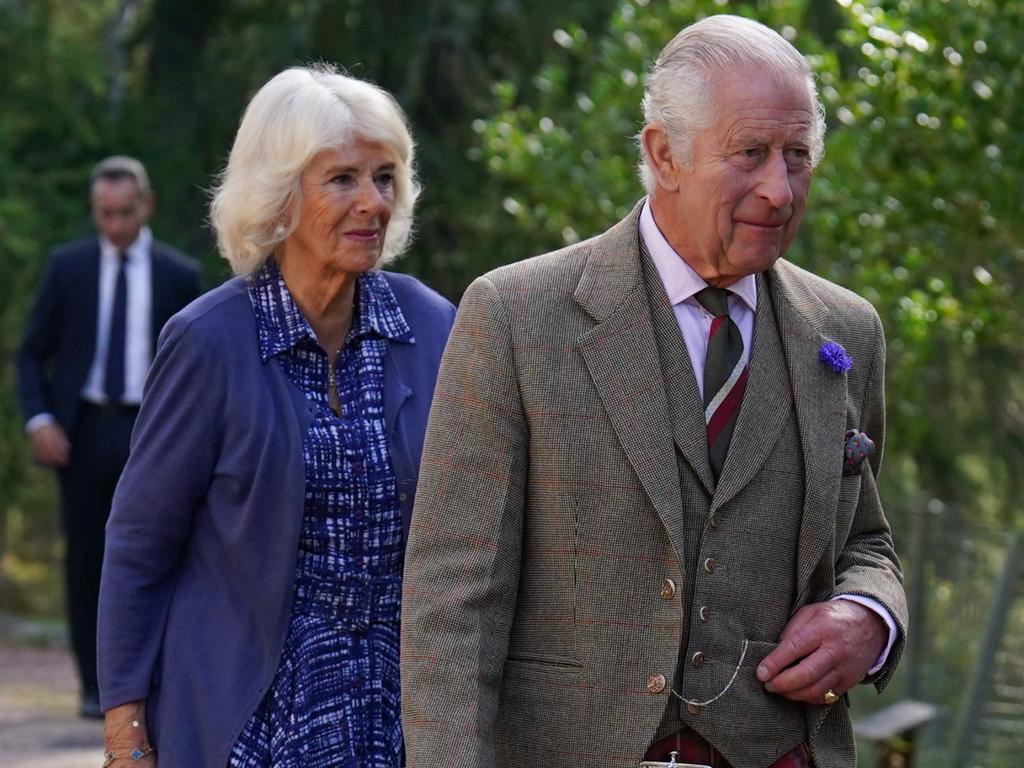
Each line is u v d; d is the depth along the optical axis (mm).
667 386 10562
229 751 12445
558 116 37500
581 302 10656
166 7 53719
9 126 51594
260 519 12703
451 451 10664
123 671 12820
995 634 24078
